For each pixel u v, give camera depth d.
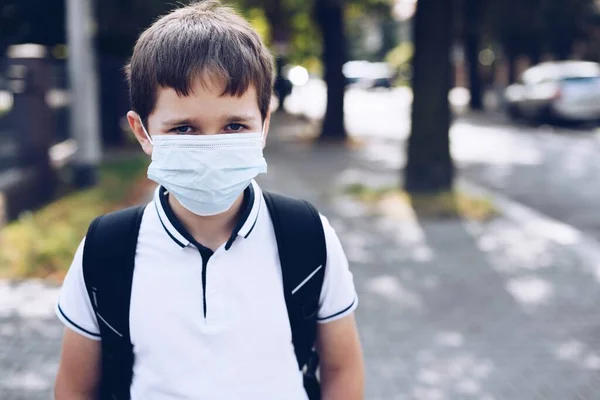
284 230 1.62
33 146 9.01
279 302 1.59
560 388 4.18
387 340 4.90
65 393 1.69
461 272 6.48
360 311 5.47
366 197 9.69
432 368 4.46
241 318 1.56
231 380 1.54
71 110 9.81
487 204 9.16
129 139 16.59
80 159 9.82
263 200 1.65
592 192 10.79
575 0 28.11
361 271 6.51
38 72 8.98
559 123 21.55
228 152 1.51
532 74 22.88
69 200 9.10
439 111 9.55
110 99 15.38
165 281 1.56
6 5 12.87
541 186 11.32
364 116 28.41
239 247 1.59
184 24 1.52
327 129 17.66
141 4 13.16
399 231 8.02
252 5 18.75
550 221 8.60
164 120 1.52
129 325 1.57
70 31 9.59
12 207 8.03
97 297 1.59
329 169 13.03
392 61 62.62
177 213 1.62
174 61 1.47
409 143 9.76
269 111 1.64
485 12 27.86
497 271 6.52
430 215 8.71
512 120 23.41
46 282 5.89
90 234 1.61
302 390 1.65
